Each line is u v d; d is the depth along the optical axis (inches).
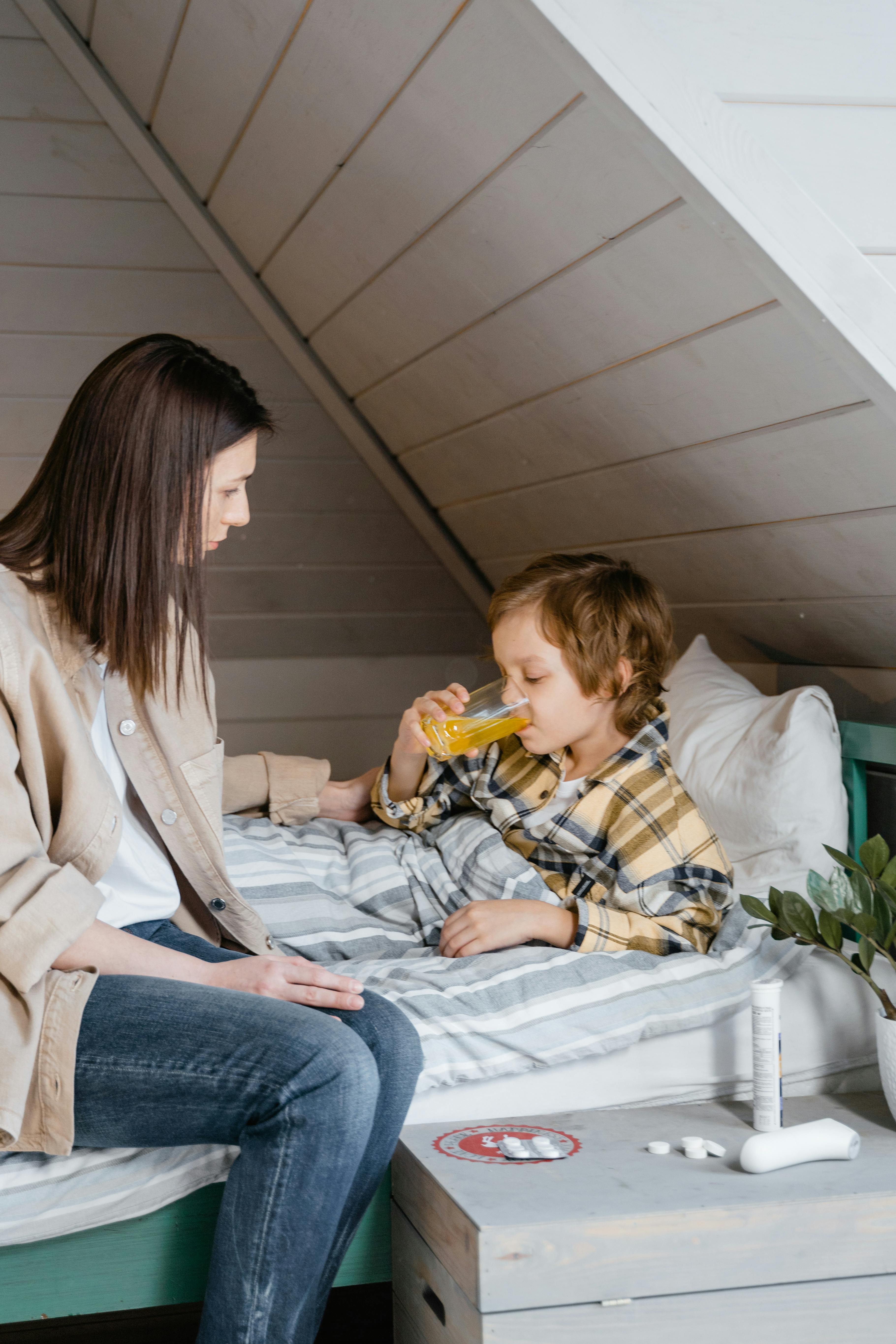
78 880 37.1
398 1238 44.2
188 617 42.6
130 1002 37.4
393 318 70.8
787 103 41.4
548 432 68.7
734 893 55.3
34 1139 36.9
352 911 56.2
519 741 59.3
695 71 40.4
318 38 51.0
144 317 84.7
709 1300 37.2
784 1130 41.7
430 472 89.4
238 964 41.1
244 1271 36.0
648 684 56.4
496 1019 45.2
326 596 99.2
